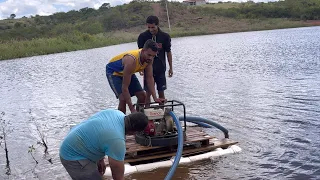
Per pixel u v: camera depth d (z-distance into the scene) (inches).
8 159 279.3
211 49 1256.8
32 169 257.8
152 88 267.4
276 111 370.0
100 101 473.7
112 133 161.0
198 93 486.9
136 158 250.5
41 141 318.7
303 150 265.3
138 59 241.8
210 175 232.7
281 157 255.0
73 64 1049.5
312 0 3636.8
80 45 1973.4
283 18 3344.0
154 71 309.1
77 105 462.0
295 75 574.6
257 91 473.7
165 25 3152.1
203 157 258.1
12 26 3248.0
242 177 227.9
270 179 223.8
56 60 1256.8
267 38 1704.0
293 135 296.7
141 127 165.3
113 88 262.2
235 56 959.6
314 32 1987.0
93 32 2834.6
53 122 383.9
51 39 1963.6
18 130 359.9
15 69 1034.1
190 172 238.1
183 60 937.5
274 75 589.6
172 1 3585.1
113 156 161.2
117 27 3075.8
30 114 430.3
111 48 1754.4
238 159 255.0
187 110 394.3
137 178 232.7
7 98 557.6
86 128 164.6
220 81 569.9
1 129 365.7
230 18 3380.9
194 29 3006.9
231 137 299.4
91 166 166.9
